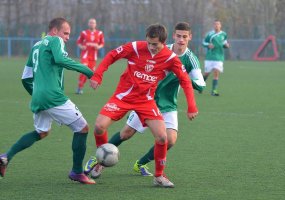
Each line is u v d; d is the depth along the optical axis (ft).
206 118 82.23
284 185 45.39
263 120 80.64
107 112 44.65
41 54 44.21
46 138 65.00
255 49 291.17
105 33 310.86
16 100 101.40
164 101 47.16
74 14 315.37
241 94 117.60
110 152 43.86
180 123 77.41
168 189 44.04
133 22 315.37
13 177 47.42
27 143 45.37
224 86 137.18
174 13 315.58
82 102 100.37
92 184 45.47
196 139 65.62
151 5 318.45
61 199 41.04
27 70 46.26
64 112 44.45
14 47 296.10
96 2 315.37
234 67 222.07
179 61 44.65
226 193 42.96
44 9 318.86
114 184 45.55
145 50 43.91
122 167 51.57
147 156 47.93
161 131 44.01
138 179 47.29
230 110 91.25
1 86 128.67
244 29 313.12
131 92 44.45
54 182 45.98
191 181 46.60
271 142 64.13
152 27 43.11
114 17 318.24
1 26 311.06
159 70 44.24
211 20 327.06
